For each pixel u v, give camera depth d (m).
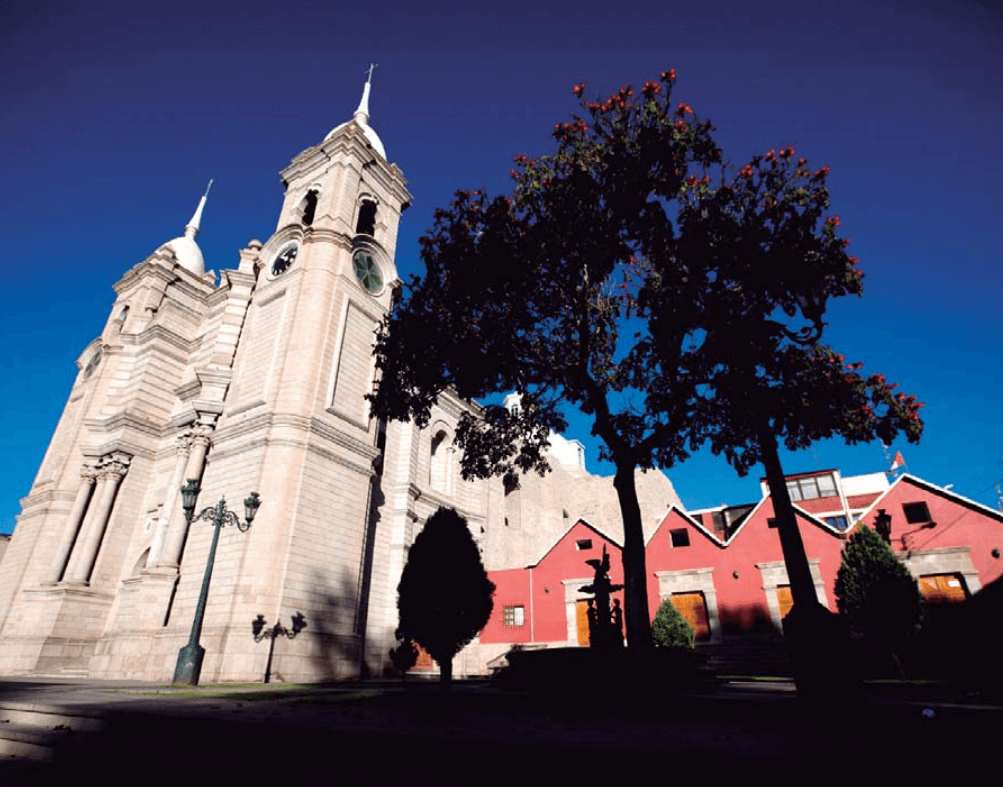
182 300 40.28
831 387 12.84
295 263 29.33
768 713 7.23
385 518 29.83
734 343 12.85
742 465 16.20
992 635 22.72
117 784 5.84
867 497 42.25
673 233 14.10
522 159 15.51
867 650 20.39
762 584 27.81
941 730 5.11
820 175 13.26
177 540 24.98
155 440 33.16
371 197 33.81
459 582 12.34
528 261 14.74
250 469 23.58
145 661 22.08
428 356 16.08
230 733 6.30
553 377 16.64
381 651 26.83
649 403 16.45
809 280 12.72
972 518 25.06
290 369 25.39
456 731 5.62
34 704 8.84
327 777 5.20
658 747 4.57
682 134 13.38
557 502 59.34
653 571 30.50
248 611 20.38
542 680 10.90
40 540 31.88
